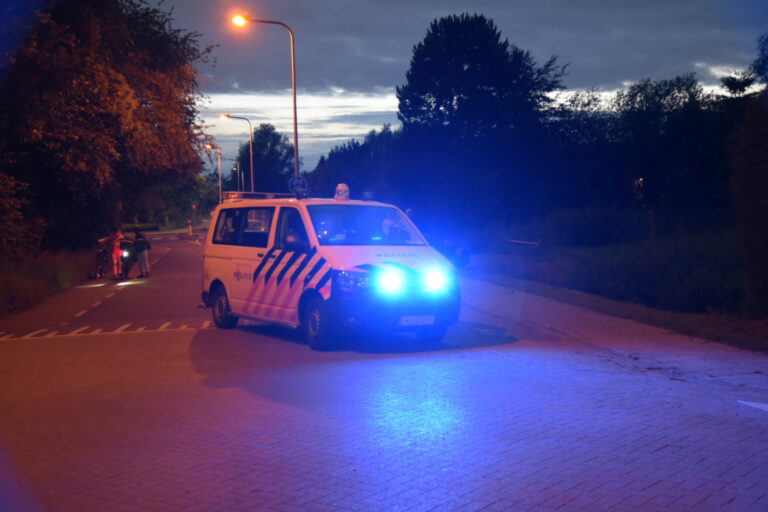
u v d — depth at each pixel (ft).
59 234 99.40
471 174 181.78
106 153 75.72
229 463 17.79
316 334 33.65
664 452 18.21
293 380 27.45
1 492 15.99
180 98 92.53
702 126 161.38
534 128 179.63
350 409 22.94
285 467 17.40
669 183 160.35
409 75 188.44
